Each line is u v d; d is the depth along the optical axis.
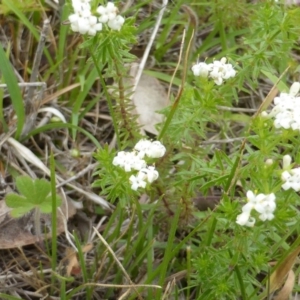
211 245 0.63
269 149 0.57
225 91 0.64
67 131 0.74
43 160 0.72
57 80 0.75
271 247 0.63
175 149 0.69
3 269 0.66
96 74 0.72
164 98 0.76
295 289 0.64
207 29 0.81
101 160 0.58
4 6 0.73
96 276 0.63
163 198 0.65
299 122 0.55
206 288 0.60
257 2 0.78
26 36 0.77
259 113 0.58
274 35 0.63
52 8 0.78
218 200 0.69
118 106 0.65
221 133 0.75
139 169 0.57
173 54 0.81
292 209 0.57
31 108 0.72
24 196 0.65
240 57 0.63
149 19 0.76
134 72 0.76
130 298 0.61
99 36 0.59
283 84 0.70
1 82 0.71
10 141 0.71
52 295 0.65
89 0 0.57
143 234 0.63
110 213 0.70
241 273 0.59
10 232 0.65
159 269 0.60
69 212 0.67
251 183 0.58
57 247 0.67
